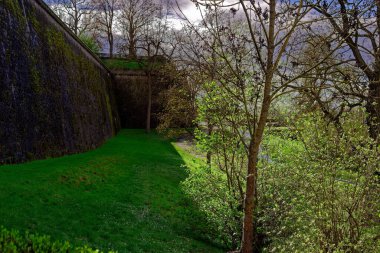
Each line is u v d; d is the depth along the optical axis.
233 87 13.13
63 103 22.47
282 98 13.63
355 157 10.20
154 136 45.44
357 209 9.87
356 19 9.59
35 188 13.48
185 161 31.27
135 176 21.69
